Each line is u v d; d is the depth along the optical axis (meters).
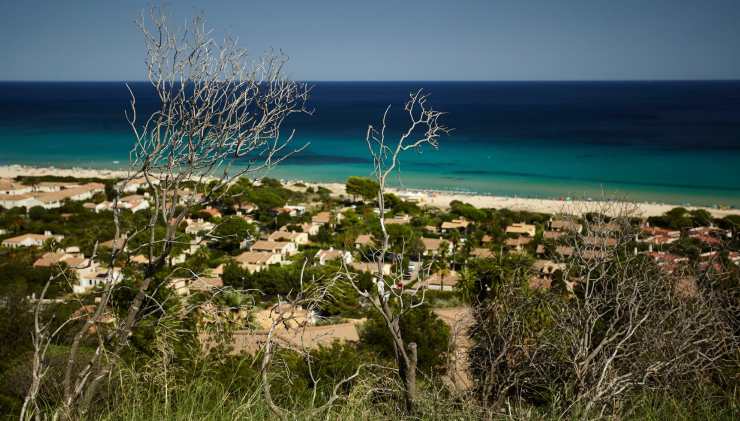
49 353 7.34
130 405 5.34
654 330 6.41
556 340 7.01
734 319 7.66
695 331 6.55
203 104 5.45
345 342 13.69
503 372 7.04
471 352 7.74
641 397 5.74
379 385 6.18
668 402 5.73
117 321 6.11
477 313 8.02
